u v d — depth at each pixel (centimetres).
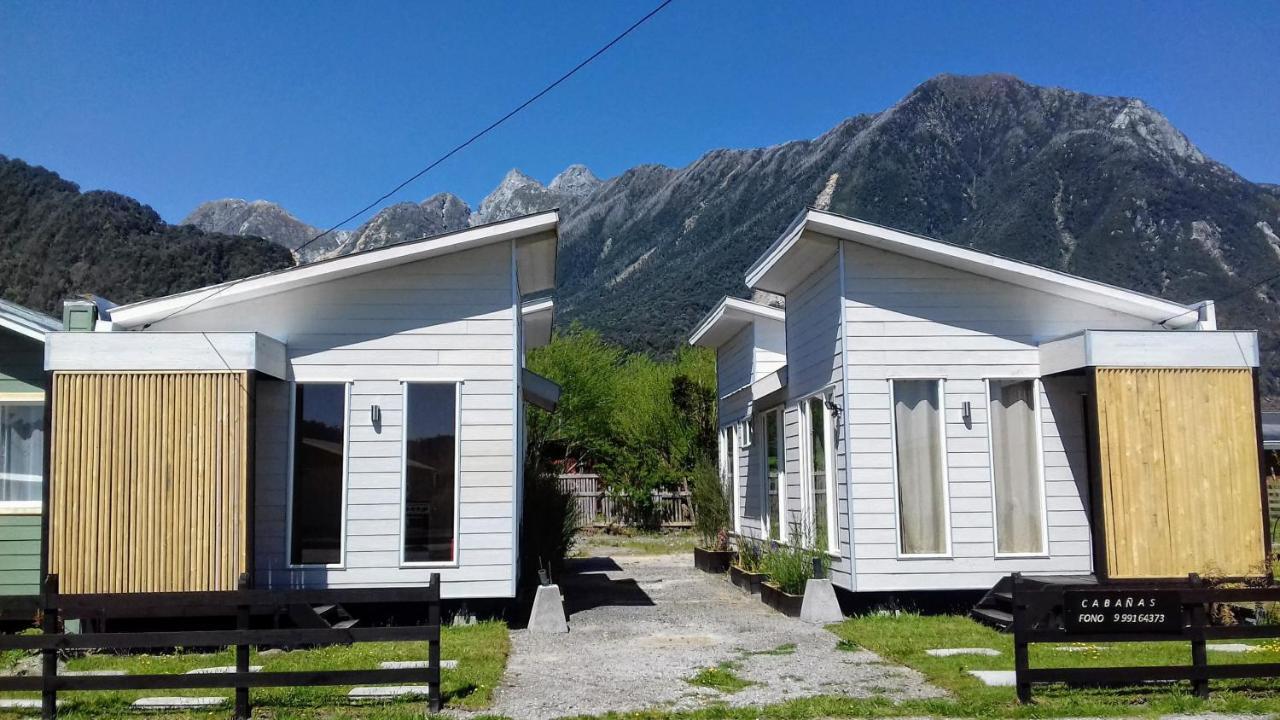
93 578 905
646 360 3369
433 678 679
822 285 1208
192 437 930
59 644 664
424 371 1072
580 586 1473
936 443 1105
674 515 2577
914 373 1107
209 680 661
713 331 1791
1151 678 695
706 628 1050
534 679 789
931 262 1123
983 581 1089
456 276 1085
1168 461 1034
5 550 1023
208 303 1055
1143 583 983
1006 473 1113
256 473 1043
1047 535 1103
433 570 1046
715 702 708
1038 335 1130
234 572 917
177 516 919
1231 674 691
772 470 1509
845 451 1099
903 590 1084
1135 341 1046
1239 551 1028
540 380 1448
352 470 1052
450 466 1063
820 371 1212
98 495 914
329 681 670
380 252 1057
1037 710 661
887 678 780
